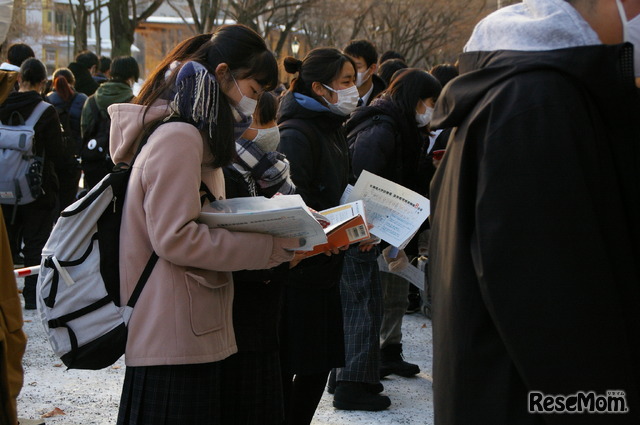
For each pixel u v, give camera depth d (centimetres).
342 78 350
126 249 234
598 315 148
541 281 149
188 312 234
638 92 162
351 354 429
